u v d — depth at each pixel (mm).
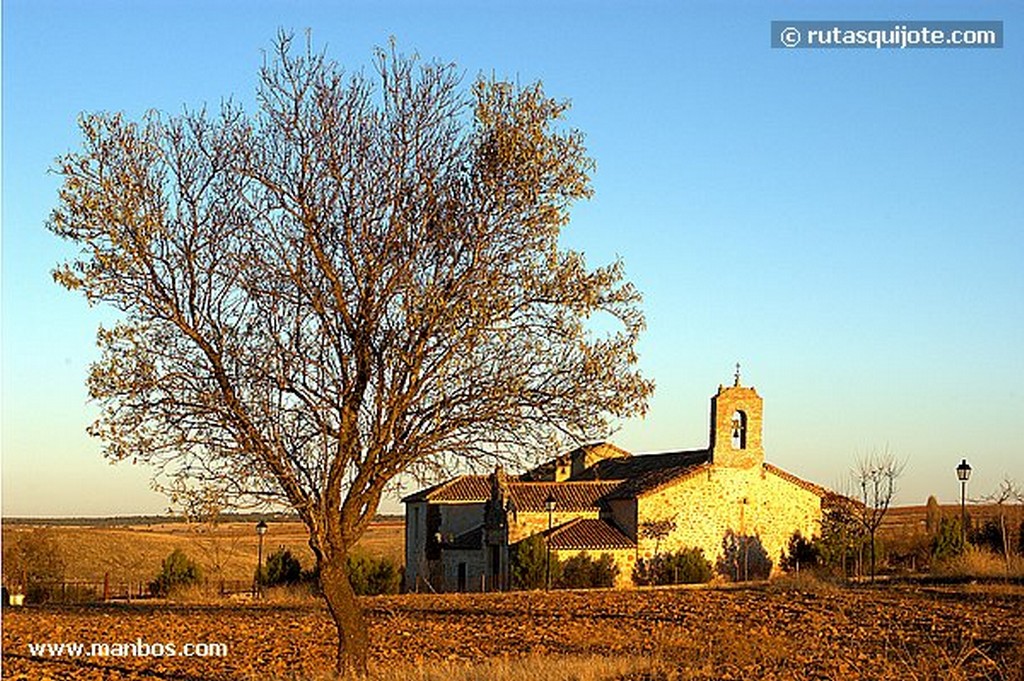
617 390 21172
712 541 66438
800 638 31297
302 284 20766
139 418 20453
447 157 21250
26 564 65125
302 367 20922
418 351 20922
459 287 20875
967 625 34188
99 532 97688
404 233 20906
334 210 21062
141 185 20250
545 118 21453
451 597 53312
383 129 21188
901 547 74688
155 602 53500
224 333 20641
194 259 20625
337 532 21656
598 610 42594
